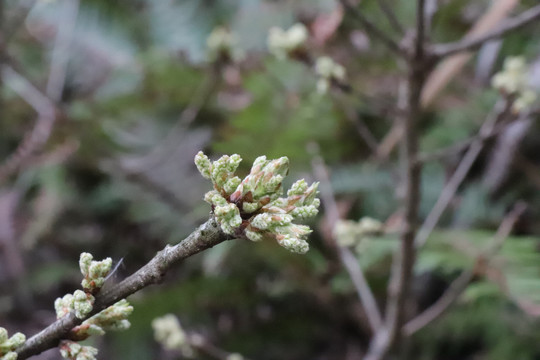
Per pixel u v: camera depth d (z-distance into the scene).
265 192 0.27
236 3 1.03
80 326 0.30
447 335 0.73
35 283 0.83
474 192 0.80
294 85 0.77
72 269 0.85
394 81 0.79
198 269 0.77
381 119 0.82
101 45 1.05
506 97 0.49
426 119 0.91
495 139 0.79
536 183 0.76
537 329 0.68
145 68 0.86
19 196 0.90
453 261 0.60
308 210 0.27
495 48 0.82
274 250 0.66
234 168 0.28
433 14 0.47
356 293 0.74
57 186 0.89
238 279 0.73
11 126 1.00
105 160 0.86
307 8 0.86
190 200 0.82
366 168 0.79
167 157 0.84
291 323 0.78
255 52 0.87
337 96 0.63
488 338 0.70
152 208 0.83
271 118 0.67
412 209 0.50
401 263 0.53
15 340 0.30
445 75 0.64
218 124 0.89
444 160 0.84
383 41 0.46
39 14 1.10
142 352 0.75
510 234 0.75
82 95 0.98
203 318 0.78
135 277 0.29
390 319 0.56
